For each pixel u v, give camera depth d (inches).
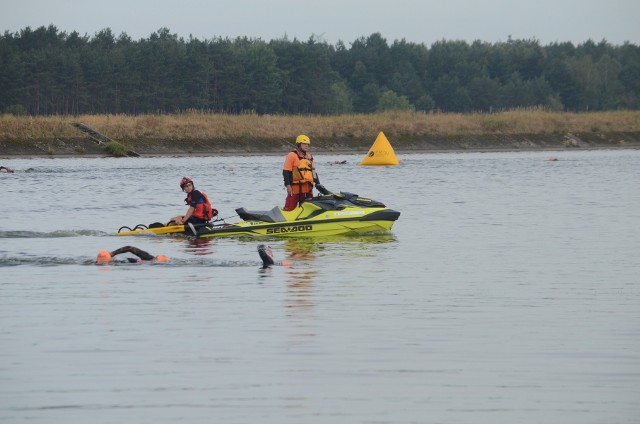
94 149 6855.3
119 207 3223.4
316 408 995.9
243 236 2426.2
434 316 1435.8
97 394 1042.1
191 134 7554.1
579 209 3152.1
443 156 7160.4
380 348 1235.2
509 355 1201.4
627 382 1084.5
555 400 1020.5
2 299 1571.1
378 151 5954.7
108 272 1859.0
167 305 1515.7
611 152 7647.6
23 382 1086.4
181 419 962.1
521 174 4970.5
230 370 1133.1
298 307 1502.2
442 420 960.9
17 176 4670.3
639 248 2201.0
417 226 2677.2
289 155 2508.6
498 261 2003.0
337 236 2453.2
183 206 3262.8
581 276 1804.9
